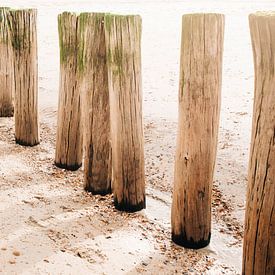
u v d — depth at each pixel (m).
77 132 3.98
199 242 2.88
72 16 3.62
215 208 3.60
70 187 3.69
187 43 2.56
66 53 3.72
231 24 11.59
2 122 5.25
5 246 2.58
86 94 3.38
